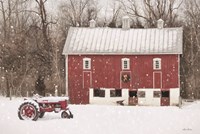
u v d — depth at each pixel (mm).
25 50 67312
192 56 72375
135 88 56688
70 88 57531
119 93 57250
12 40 67500
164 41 57750
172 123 30562
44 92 65375
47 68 68688
